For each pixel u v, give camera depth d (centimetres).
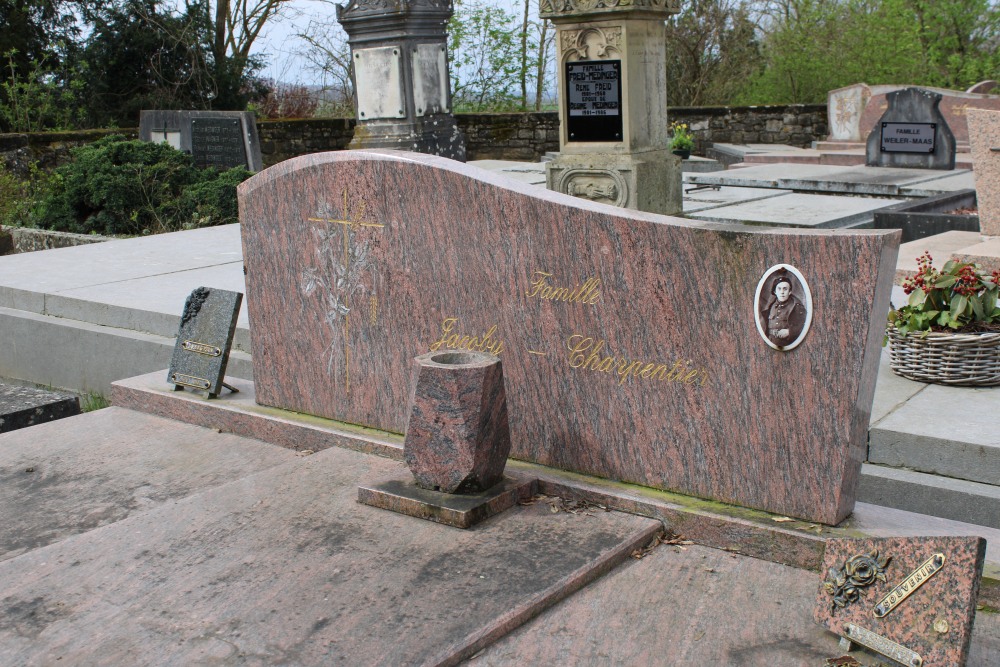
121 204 1302
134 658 294
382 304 460
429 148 1509
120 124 2614
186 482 452
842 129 1925
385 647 295
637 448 392
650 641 304
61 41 2564
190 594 331
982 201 839
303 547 362
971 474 415
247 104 2727
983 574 322
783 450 356
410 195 437
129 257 964
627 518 377
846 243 328
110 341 731
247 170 1409
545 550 353
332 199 465
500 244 414
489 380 379
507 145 2167
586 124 1113
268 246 497
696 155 2127
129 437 514
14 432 525
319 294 482
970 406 459
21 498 439
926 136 1540
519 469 416
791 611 319
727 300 358
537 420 419
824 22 2552
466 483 384
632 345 385
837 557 309
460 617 309
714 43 2617
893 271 340
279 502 404
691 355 371
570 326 401
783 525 353
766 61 2630
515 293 414
